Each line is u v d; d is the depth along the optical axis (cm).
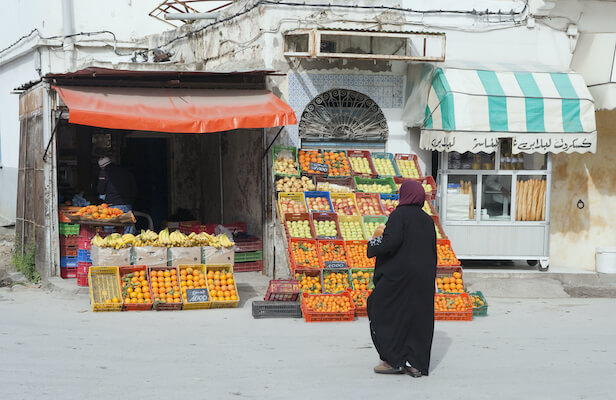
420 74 1136
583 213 1270
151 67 1232
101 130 1504
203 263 948
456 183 1159
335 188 1096
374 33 1062
